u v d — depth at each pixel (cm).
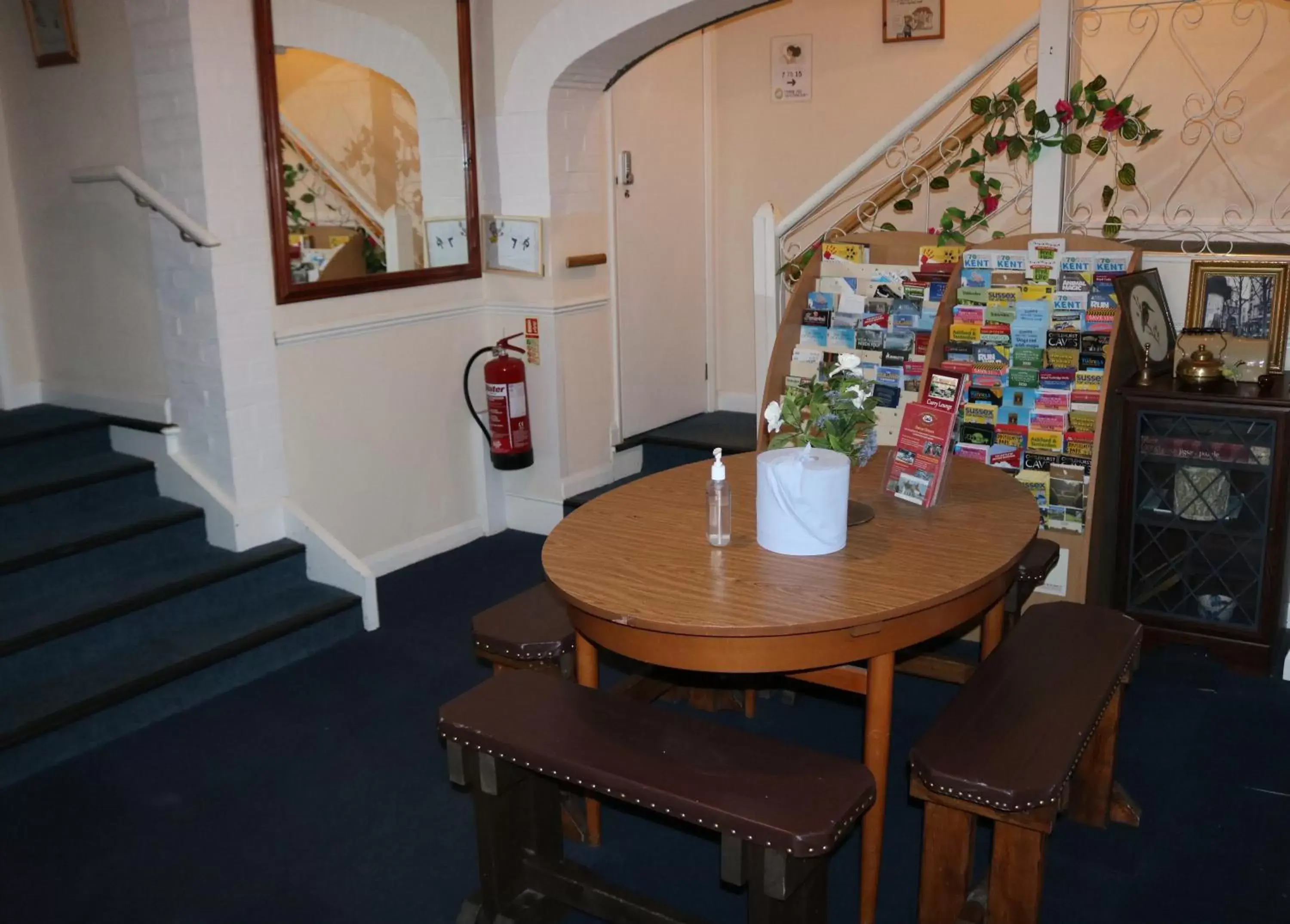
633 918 219
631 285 492
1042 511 324
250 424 377
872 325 349
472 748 214
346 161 400
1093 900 233
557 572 220
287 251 380
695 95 518
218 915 239
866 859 225
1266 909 229
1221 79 455
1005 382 330
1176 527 324
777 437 246
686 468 290
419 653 366
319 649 369
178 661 330
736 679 317
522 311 454
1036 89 391
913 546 228
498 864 226
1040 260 326
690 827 270
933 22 470
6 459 373
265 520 385
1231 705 312
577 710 218
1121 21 467
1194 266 329
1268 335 321
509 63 432
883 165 494
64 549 341
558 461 464
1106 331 316
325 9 382
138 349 392
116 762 303
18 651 311
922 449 253
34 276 418
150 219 371
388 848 262
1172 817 262
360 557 425
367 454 422
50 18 380
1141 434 322
